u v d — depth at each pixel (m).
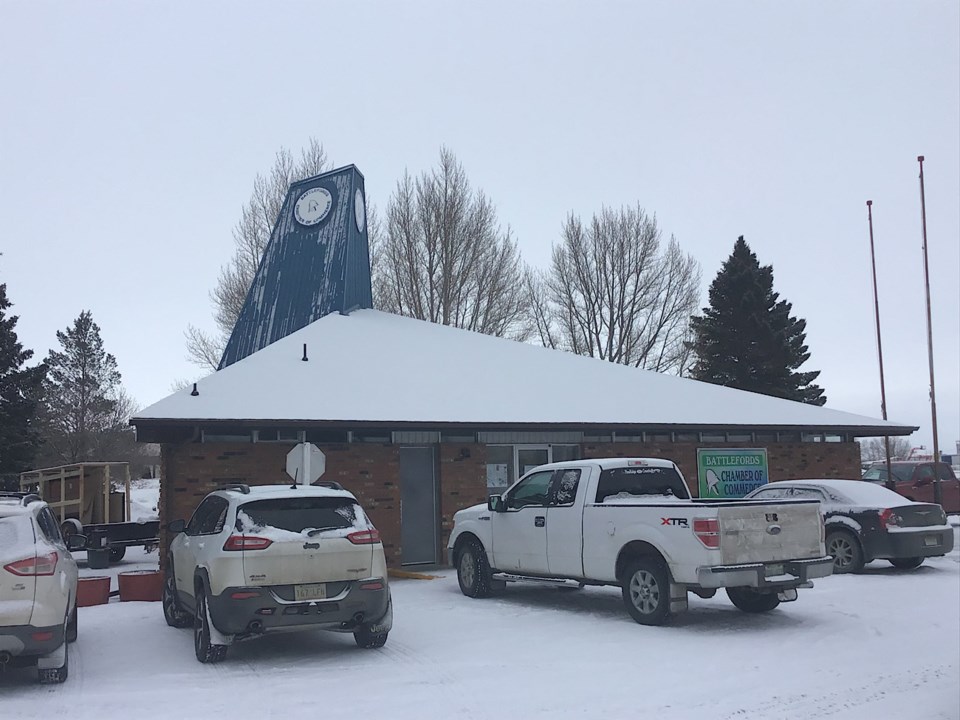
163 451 15.16
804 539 10.55
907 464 26.53
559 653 9.13
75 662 8.91
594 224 46.72
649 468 11.88
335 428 15.62
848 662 8.62
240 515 8.79
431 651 9.29
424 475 17.27
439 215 41.78
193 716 6.92
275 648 9.53
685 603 10.42
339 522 9.09
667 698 7.37
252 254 40.00
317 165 40.47
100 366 68.81
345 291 25.25
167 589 11.01
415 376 19.14
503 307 42.72
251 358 18.45
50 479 23.92
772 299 46.97
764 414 20.84
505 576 12.70
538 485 12.41
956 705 7.10
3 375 34.28
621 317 46.12
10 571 7.54
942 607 11.65
